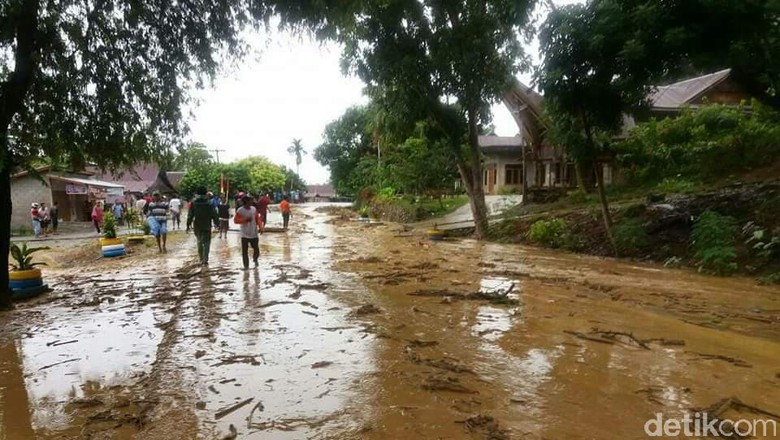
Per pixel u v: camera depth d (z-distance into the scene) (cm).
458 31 1770
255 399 414
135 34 896
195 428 362
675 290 870
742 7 862
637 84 1113
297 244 1780
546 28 1205
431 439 342
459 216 2653
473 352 536
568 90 1223
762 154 1633
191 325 660
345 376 467
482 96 1902
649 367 486
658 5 975
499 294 831
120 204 3002
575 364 495
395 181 3178
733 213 1198
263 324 661
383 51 1812
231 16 905
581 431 352
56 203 2866
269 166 7675
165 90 940
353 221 3212
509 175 3469
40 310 777
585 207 1816
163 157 1004
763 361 503
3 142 759
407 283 974
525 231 1781
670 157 1905
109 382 464
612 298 807
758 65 1020
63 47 853
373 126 2636
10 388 452
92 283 1017
